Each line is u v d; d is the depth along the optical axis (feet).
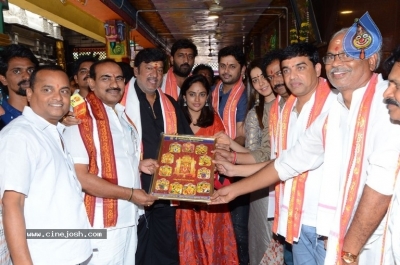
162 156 8.18
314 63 6.75
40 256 5.16
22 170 4.79
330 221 6.02
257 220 9.61
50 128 5.43
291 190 6.85
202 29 31.04
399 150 4.57
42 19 21.56
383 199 4.59
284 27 23.66
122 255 7.27
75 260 5.43
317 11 15.11
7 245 5.07
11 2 14.46
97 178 6.64
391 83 4.25
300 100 7.13
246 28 30.81
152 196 7.52
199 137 8.48
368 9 10.25
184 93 9.72
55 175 5.25
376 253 5.06
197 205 9.52
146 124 8.70
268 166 7.02
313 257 6.96
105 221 6.84
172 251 9.36
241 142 10.70
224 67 11.26
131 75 10.37
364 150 5.08
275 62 7.97
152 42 31.24
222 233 9.82
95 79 7.12
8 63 6.97
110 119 7.19
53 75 5.27
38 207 5.08
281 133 7.42
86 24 21.62
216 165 8.18
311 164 6.56
